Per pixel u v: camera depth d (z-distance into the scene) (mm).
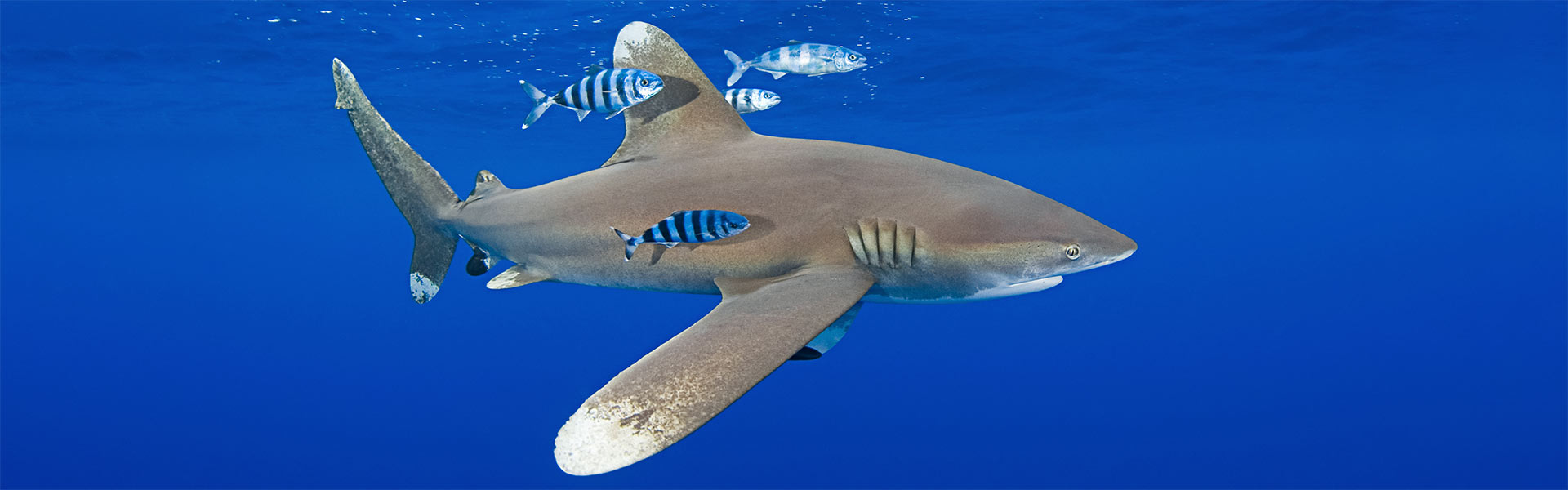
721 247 3346
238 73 18484
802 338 2617
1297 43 17953
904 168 3521
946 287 3354
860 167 3512
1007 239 3209
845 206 3338
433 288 4348
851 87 20297
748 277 3348
